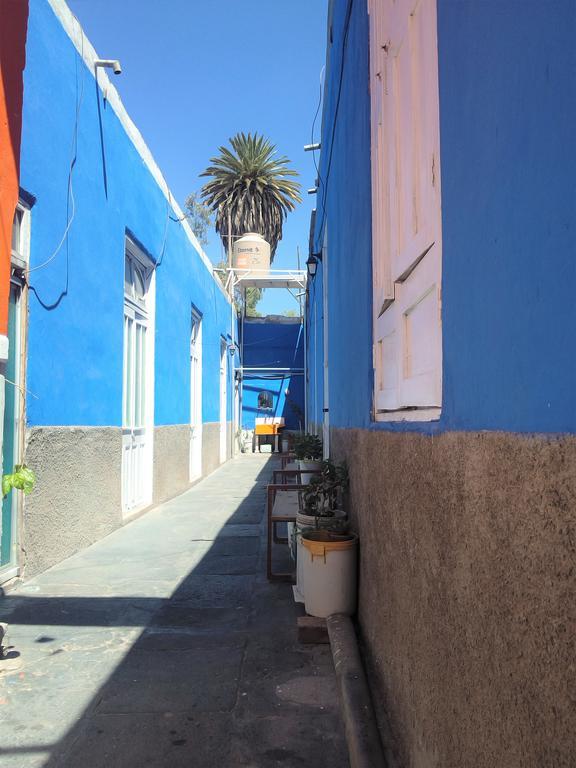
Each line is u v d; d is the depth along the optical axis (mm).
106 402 7184
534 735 1168
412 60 2561
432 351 2148
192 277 12641
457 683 1672
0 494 4316
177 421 11133
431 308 2189
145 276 9438
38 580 5332
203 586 5250
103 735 2859
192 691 3301
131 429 8523
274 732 2885
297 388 23375
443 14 1928
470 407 1611
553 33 1086
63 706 3133
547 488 1125
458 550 1688
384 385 3322
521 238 1250
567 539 1048
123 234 7758
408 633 2354
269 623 4355
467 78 1648
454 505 1735
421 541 2156
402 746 2420
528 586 1207
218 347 16891
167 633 4164
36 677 3471
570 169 1023
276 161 31453
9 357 4965
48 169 5516
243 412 23328
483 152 1502
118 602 4805
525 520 1225
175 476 10977
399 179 2855
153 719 3004
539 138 1153
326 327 8523
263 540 7098
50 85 5555
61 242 5812
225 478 14094
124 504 8227
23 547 5254
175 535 7355
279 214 32438
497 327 1401
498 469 1378
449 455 1800
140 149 8547
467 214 1656
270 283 21859
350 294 5090
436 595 1928
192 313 13273
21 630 4203
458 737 1652
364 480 3865
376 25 3566
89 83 6543
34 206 5281
